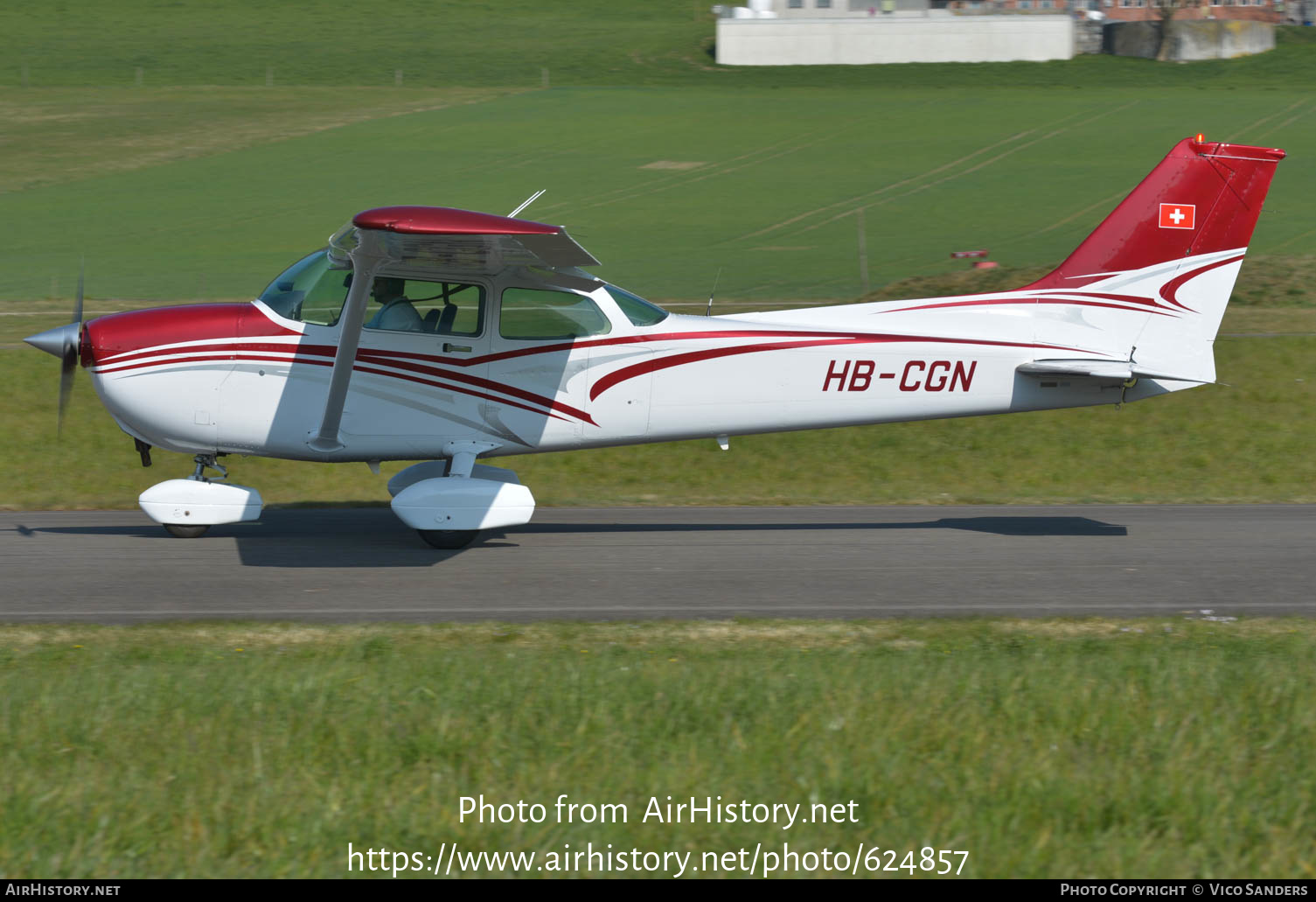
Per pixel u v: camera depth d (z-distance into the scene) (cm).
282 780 1011
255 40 14138
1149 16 13875
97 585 1742
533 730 1127
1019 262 5572
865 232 6525
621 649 1457
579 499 2612
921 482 2839
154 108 10362
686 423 2070
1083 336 2123
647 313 2045
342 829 937
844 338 2073
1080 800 989
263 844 918
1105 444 3023
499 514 1981
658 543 2114
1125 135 9019
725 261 5788
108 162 8444
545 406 2014
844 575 1881
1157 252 2112
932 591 1786
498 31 14950
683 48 13612
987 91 11075
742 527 2294
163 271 5478
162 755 1063
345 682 1266
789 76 12119
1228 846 938
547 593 1742
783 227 6706
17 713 1152
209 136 9294
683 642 1502
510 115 10088
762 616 1633
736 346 2052
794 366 2067
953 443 3025
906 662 1384
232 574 1823
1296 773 1056
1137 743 1109
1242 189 2098
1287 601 1744
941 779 1027
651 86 11788
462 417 1997
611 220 6888
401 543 2072
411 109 10400
